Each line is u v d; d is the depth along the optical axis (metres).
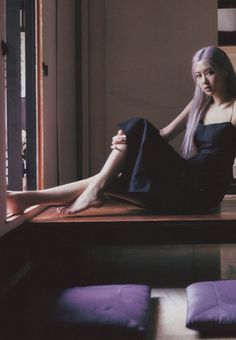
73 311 1.74
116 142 2.54
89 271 2.54
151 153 2.51
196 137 2.81
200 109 2.86
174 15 4.63
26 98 3.29
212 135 2.70
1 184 2.04
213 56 2.70
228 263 2.74
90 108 4.65
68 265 2.65
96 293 1.96
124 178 2.58
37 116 3.31
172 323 1.76
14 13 2.82
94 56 4.65
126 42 4.64
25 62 3.26
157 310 1.91
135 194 2.61
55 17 3.90
